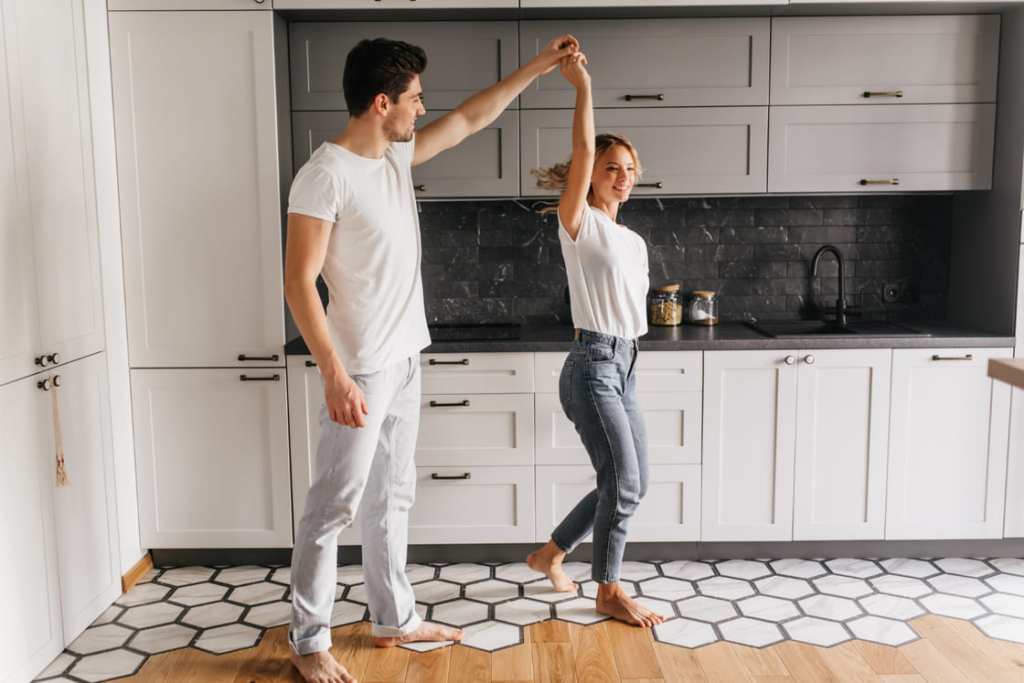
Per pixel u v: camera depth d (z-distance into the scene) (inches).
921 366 119.0
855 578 117.6
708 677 93.0
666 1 113.9
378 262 89.7
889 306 139.2
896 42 121.0
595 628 104.3
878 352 118.6
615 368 103.2
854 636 101.6
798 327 134.7
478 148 122.9
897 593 112.8
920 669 94.0
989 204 125.1
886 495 121.3
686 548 124.1
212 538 121.6
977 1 114.2
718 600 111.2
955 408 120.0
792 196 136.8
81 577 104.4
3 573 88.6
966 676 92.6
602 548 104.5
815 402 119.6
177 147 115.3
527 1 114.3
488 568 122.3
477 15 118.3
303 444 119.4
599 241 100.5
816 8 117.2
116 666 96.9
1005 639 100.5
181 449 120.0
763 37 120.8
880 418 119.9
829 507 121.6
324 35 120.5
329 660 94.2
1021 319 119.1
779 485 121.0
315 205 85.4
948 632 102.3
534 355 118.1
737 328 131.0
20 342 91.7
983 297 127.1
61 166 100.7
